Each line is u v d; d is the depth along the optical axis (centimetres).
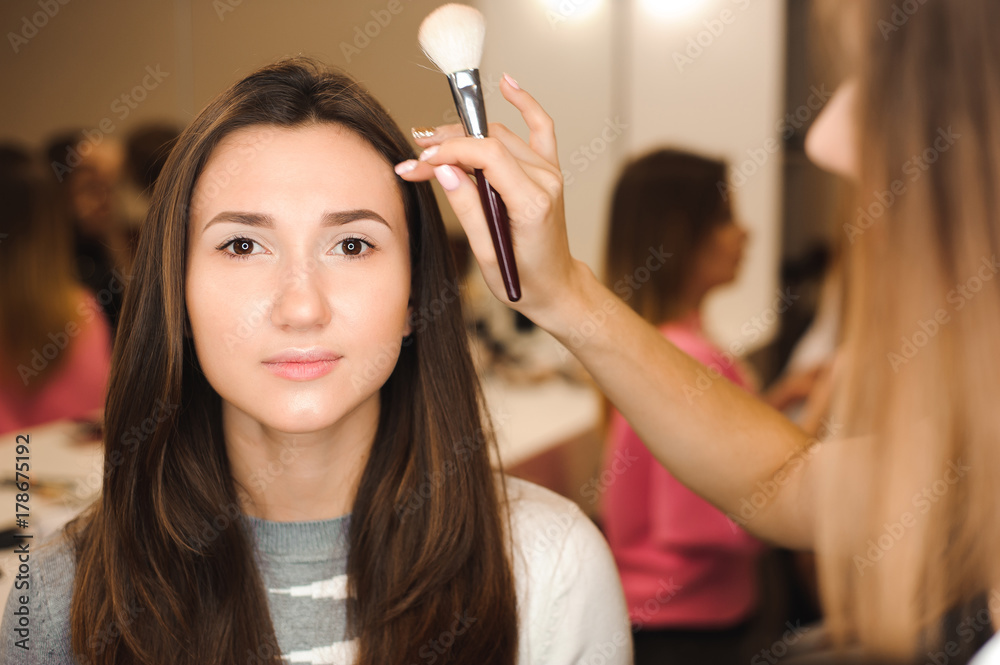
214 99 55
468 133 50
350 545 60
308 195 51
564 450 152
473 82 49
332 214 51
